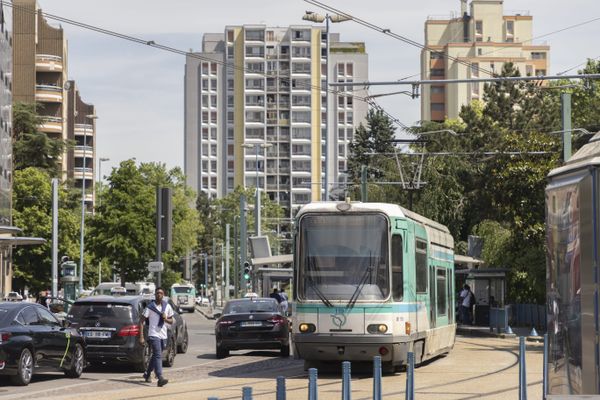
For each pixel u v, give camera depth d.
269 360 46.72
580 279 14.19
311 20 65.81
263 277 100.19
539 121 120.62
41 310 35.59
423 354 39.34
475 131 116.06
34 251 130.12
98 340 38.91
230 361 46.34
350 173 150.50
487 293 77.25
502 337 64.56
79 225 132.38
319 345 34.91
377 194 96.94
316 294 35.19
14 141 139.12
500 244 80.62
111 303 39.47
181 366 43.25
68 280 82.12
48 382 34.97
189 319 112.62
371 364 41.03
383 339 34.59
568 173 15.19
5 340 32.56
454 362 42.41
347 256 35.34
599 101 104.88
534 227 69.31
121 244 102.81
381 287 35.03
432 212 94.75
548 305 16.20
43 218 130.38
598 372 13.31
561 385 15.12
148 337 33.88
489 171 72.19
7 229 73.69
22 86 162.25
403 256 35.94
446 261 46.00
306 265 35.50
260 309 48.44
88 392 31.12
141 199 103.62
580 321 14.10
